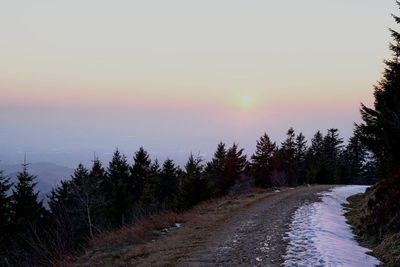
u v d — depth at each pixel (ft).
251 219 61.36
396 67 89.20
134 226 62.80
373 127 105.09
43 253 46.42
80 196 101.14
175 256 40.29
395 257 34.14
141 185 210.59
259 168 252.83
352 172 270.46
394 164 90.68
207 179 130.41
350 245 41.57
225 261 36.83
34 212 140.46
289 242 42.52
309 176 207.41
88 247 51.98
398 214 43.60
